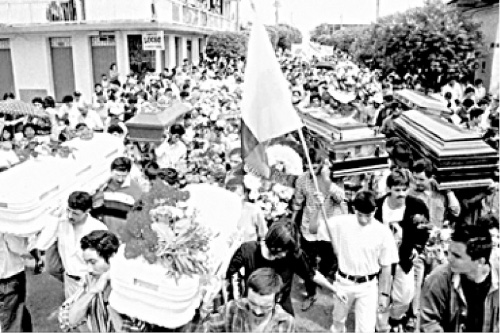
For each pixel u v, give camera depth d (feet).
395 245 14.10
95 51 71.77
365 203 13.55
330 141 20.62
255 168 15.84
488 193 18.60
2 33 72.02
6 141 22.93
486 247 10.06
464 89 51.44
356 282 14.03
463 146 18.72
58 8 70.23
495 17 64.85
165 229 11.09
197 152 25.31
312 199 17.74
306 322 16.76
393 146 22.29
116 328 11.00
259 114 15.19
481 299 10.44
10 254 14.19
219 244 12.63
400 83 55.06
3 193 13.46
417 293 15.64
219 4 126.72
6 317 14.43
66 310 11.68
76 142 19.02
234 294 13.34
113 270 10.82
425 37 67.10
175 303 10.36
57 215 13.99
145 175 20.86
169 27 71.36
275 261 12.59
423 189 17.88
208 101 43.88
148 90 51.60
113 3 68.64
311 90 46.24
